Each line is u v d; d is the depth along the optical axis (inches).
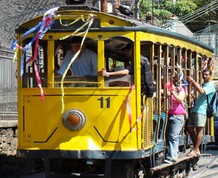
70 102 365.1
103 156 360.5
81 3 380.2
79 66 371.2
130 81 363.3
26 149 370.6
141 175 406.9
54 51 369.4
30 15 805.2
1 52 568.4
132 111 360.8
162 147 421.4
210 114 487.8
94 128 362.9
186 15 1293.1
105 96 362.3
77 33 361.7
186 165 503.8
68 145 362.9
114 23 361.7
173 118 433.4
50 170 375.2
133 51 362.6
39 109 369.7
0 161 489.1
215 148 795.4
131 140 359.9
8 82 578.2
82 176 374.0
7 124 518.9
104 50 368.5
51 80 368.2
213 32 1342.3
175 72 441.7
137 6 692.7
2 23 803.4
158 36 393.1
